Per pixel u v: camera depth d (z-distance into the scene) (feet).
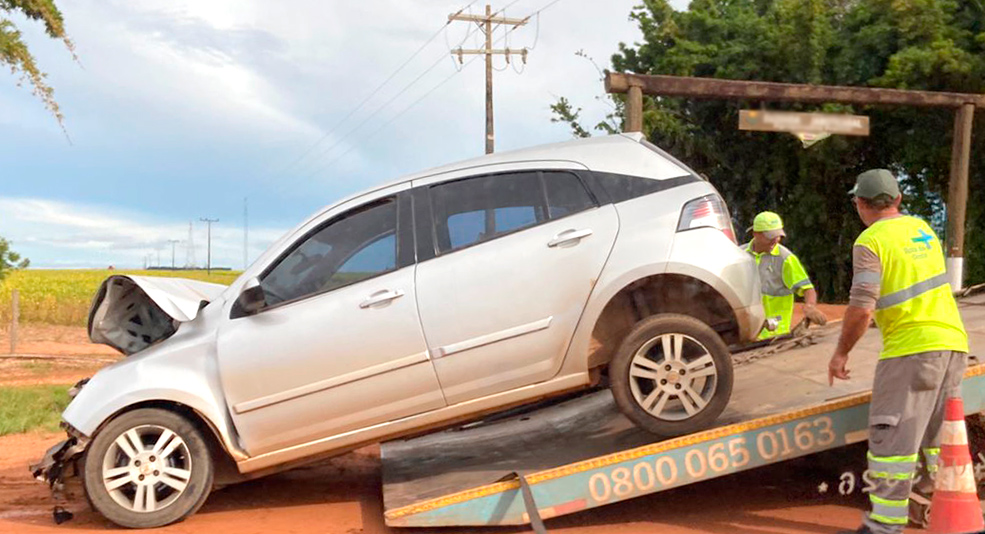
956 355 15.02
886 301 15.01
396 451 23.16
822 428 16.71
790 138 75.66
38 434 31.50
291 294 18.48
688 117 81.30
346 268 18.52
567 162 18.88
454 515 16.52
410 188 18.98
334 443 18.24
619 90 34.14
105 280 19.10
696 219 18.25
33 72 47.16
